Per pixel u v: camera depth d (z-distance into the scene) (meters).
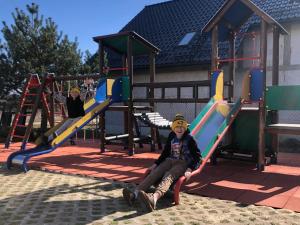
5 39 10.94
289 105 5.15
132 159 6.52
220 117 5.21
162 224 3.20
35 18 11.13
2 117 10.65
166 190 3.65
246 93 5.36
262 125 5.36
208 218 3.34
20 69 10.41
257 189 4.33
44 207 3.72
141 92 11.02
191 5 12.99
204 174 5.16
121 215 3.45
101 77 7.13
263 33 5.24
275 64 5.81
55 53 10.88
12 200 3.97
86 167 5.74
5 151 7.74
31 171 5.54
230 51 6.20
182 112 9.95
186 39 11.05
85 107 7.18
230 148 6.06
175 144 4.00
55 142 5.91
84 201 3.91
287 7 9.02
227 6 5.45
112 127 11.68
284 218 3.34
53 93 8.09
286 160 6.25
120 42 7.14
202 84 5.85
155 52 7.42
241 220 3.29
